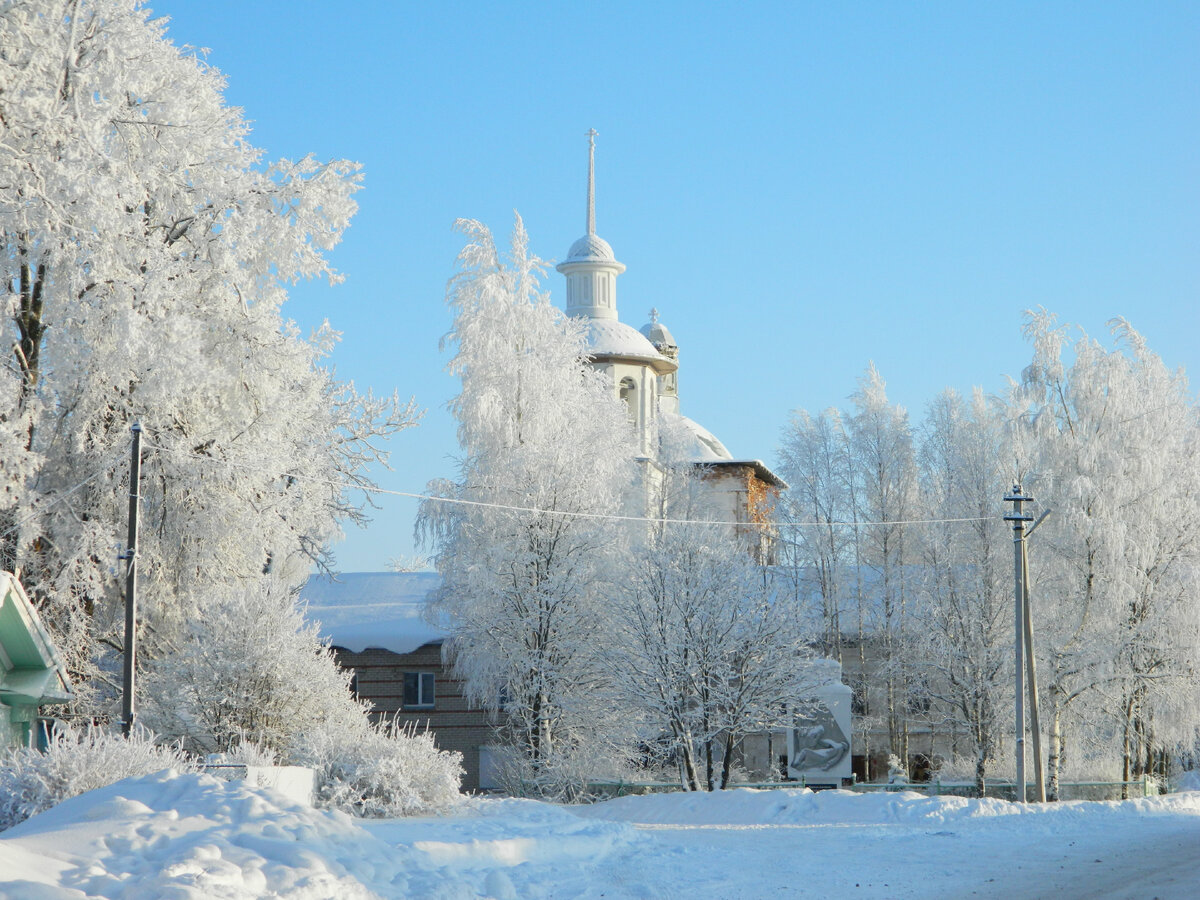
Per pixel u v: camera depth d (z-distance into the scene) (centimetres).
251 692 2656
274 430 3206
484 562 3741
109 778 1656
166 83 3206
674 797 2903
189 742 2652
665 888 1388
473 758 4297
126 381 2950
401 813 2270
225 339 3175
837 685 3828
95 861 1068
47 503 2895
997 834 2102
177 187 3136
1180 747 4747
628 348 6338
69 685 2456
